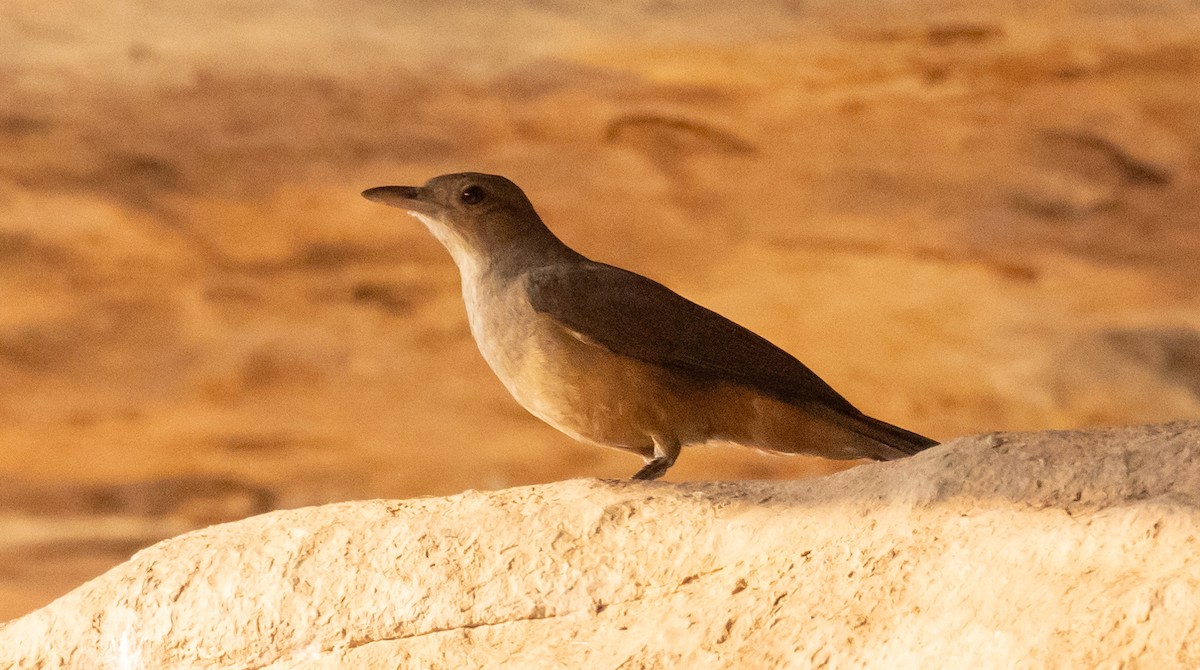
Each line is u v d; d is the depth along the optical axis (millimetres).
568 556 5441
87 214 20516
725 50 18375
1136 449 4977
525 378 7242
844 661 4668
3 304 21125
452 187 7535
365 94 19312
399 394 21484
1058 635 4281
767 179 19984
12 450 21438
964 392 20484
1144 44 17844
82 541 20234
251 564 5785
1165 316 19984
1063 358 20141
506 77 19094
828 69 18578
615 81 19094
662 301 7227
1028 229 19750
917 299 20578
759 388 7156
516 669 5168
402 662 5426
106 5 18250
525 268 7402
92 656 5879
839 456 7340
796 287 20672
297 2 18141
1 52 18781
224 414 21500
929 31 17984
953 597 4660
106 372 21531
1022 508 4875
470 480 21312
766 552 5199
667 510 5488
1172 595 4184
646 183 20062
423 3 18125
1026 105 18719
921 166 19625
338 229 20891
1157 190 19109
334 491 21250
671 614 5137
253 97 19375
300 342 21531
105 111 19484
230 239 20922
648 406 7156
